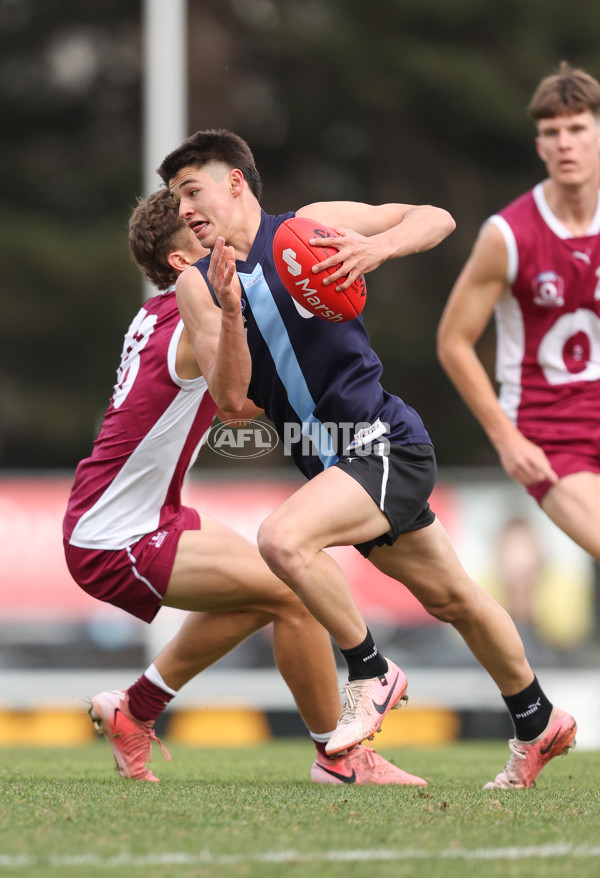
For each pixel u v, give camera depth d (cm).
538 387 1800
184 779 1570
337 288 1270
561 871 900
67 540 1530
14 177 8169
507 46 8094
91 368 7906
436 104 7950
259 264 1345
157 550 1477
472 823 1085
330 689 1503
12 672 3272
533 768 1440
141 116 8350
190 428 1495
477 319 1819
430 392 7969
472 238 8219
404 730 3212
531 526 3194
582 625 3175
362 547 1367
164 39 4619
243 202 1367
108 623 3300
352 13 8112
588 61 8038
